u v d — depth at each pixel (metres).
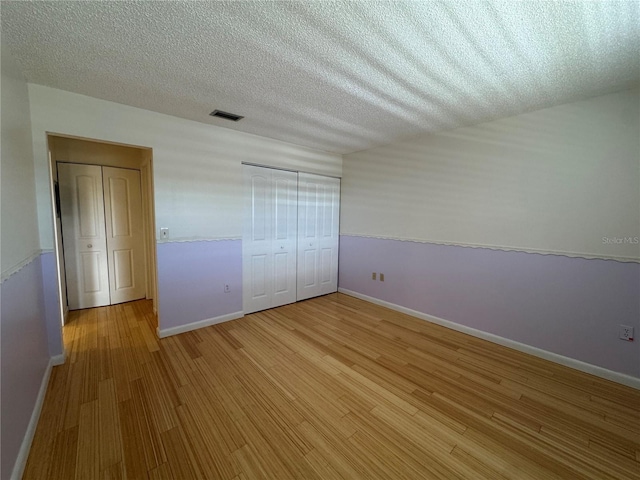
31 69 1.87
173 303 2.86
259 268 3.58
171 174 2.77
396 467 1.42
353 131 3.15
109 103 2.40
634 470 1.41
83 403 1.83
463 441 1.58
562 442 1.58
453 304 3.11
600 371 2.22
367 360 2.43
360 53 1.67
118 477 1.34
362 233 4.13
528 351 2.58
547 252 2.45
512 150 2.62
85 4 1.28
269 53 1.68
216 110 2.58
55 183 3.13
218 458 1.45
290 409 1.81
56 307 2.26
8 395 1.26
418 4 1.27
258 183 3.47
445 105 2.40
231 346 2.65
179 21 1.40
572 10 1.29
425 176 3.32
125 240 3.76
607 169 2.15
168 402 1.86
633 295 2.08
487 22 1.39
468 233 2.96
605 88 2.04
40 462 1.40
